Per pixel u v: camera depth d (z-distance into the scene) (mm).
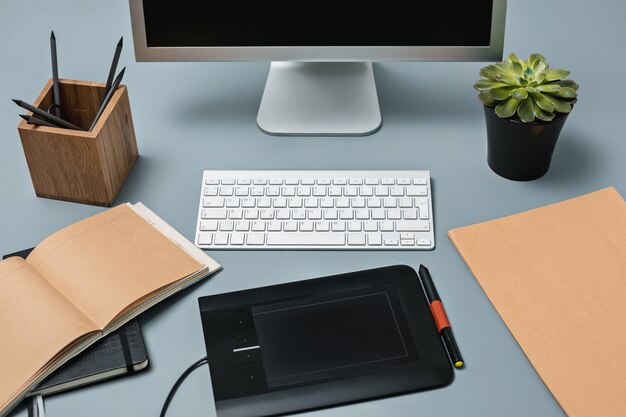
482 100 1050
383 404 861
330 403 856
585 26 1364
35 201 1099
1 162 1155
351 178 1094
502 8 1098
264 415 848
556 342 900
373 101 1224
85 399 868
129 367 883
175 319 947
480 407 855
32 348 867
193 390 875
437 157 1151
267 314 941
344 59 1150
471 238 1022
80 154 1029
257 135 1193
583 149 1154
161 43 1146
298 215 1055
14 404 844
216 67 1315
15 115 1231
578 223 1031
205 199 1074
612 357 881
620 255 987
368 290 965
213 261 1007
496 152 1097
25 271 945
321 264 1007
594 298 941
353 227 1042
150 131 1204
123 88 1091
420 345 907
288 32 1136
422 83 1279
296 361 892
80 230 1002
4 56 1345
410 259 1013
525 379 878
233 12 1122
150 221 1056
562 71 1053
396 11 1117
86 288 935
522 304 942
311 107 1217
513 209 1071
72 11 1439
